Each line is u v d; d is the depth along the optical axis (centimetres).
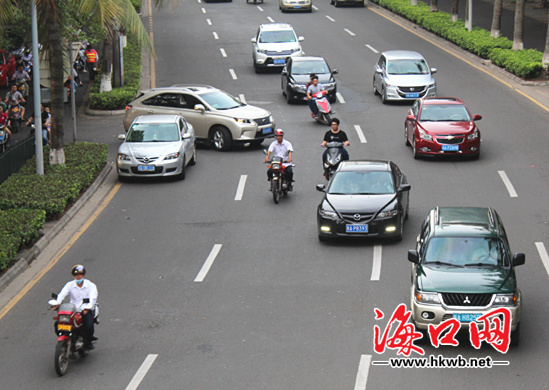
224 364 1376
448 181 2572
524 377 1286
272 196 2511
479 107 3494
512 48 4316
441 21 5188
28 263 1989
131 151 2709
